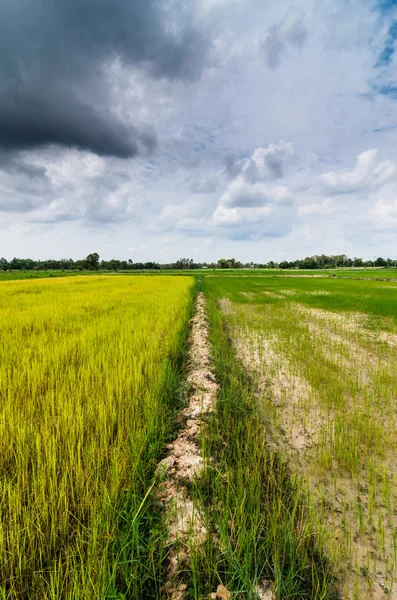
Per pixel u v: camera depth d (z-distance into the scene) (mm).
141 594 2143
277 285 41250
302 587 2350
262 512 2951
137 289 25891
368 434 4480
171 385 5680
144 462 3449
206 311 16359
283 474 3555
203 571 2328
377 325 13047
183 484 3271
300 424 4906
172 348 7641
